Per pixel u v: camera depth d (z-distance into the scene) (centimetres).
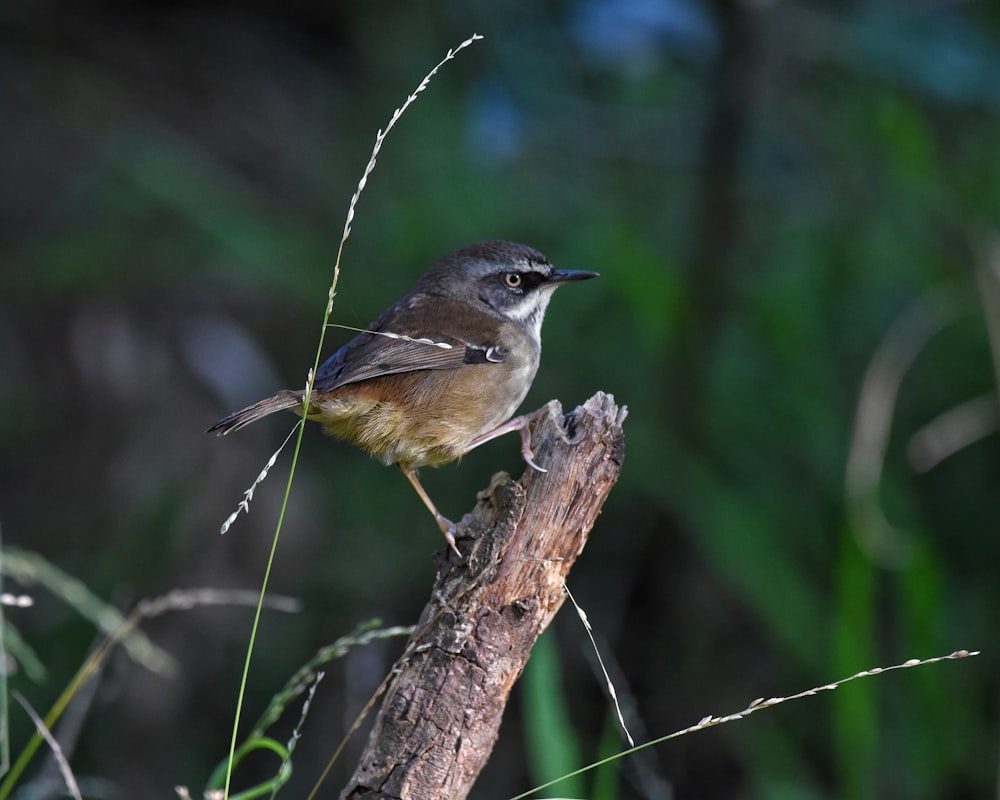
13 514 1278
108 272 1312
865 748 849
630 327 1215
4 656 600
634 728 846
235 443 1267
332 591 1230
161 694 1174
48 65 1511
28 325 1375
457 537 570
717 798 1130
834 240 1239
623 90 1367
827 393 1166
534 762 787
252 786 1202
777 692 1130
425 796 545
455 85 1410
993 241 1088
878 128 1211
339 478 1280
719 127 1112
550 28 1389
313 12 1597
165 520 1223
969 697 1033
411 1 1482
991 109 1232
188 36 1563
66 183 1412
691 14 1134
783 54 1178
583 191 1319
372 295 1234
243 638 1224
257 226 1253
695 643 1175
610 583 1201
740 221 1130
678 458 1107
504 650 556
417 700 548
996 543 1128
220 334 1306
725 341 1202
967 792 1028
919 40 1133
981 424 1082
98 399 1286
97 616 630
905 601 960
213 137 1451
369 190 1355
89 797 1138
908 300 1198
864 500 954
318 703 1223
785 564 1054
